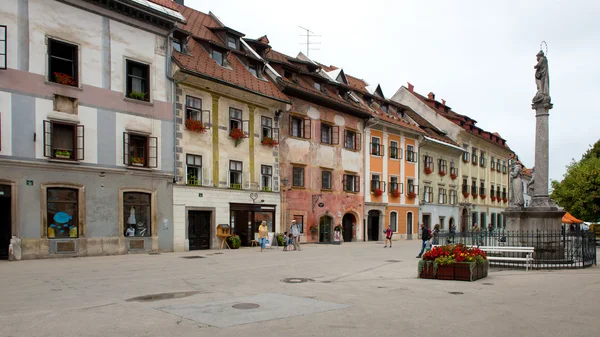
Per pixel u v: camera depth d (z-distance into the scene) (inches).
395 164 1726.1
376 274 606.2
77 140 807.7
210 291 450.6
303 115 1334.9
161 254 882.1
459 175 2186.3
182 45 1038.4
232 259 798.5
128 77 903.1
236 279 544.1
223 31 1216.2
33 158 753.6
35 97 761.6
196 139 1018.1
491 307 375.2
